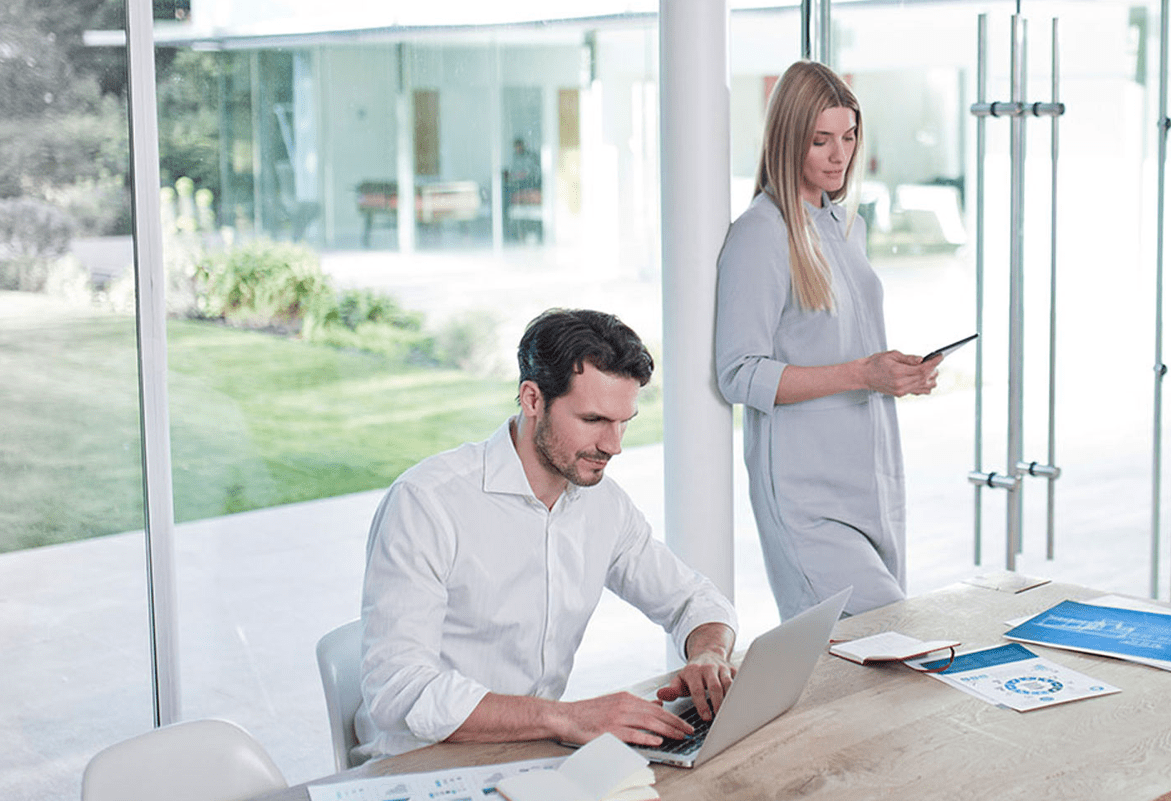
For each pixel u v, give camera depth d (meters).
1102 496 4.33
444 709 1.88
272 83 3.25
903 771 1.76
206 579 3.26
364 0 3.42
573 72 3.99
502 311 3.90
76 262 2.95
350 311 3.50
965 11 3.71
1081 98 3.91
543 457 2.09
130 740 1.85
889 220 3.84
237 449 3.29
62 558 3.00
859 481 3.04
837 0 3.78
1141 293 4.13
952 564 4.02
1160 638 2.26
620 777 1.68
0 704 2.96
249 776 1.90
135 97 2.98
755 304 3.01
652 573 2.33
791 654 1.86
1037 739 1.86
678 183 3.21
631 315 4.34
